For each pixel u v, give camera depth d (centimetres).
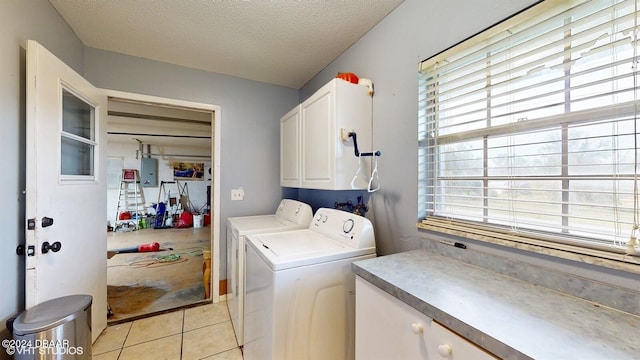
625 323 70
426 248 138
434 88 141
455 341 71
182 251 433
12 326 113
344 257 140
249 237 173
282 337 124
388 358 96
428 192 146
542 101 101
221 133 260
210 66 243
